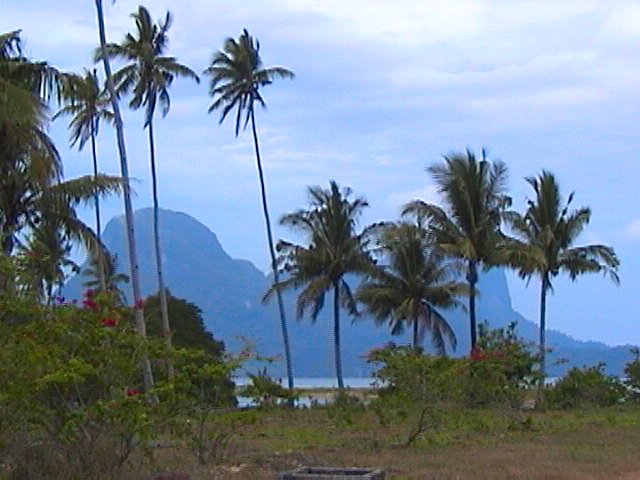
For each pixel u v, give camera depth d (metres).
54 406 14.18
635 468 19.39
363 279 50.47
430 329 50.25
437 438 24.89
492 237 46.12
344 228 49.16
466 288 48.78
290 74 48.09
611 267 47.00
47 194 26.56
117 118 31.91
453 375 25.86
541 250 45.38
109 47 41.62
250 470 17.36
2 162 25.16
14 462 13.95
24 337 13.29
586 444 24.39
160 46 42.38
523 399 30.23
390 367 25.20
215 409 18.89
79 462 14.19
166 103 43.62
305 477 14.50
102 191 27.66
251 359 20.31
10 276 13.99
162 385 15.48
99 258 29.11
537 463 19.86
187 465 17.34
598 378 41.16
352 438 25.52
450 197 46.16
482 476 17.70
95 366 14.37
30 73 25.56
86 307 14.60
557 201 46.38
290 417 34.97
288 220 49.56
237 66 47.56
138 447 16.17
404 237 49.03
